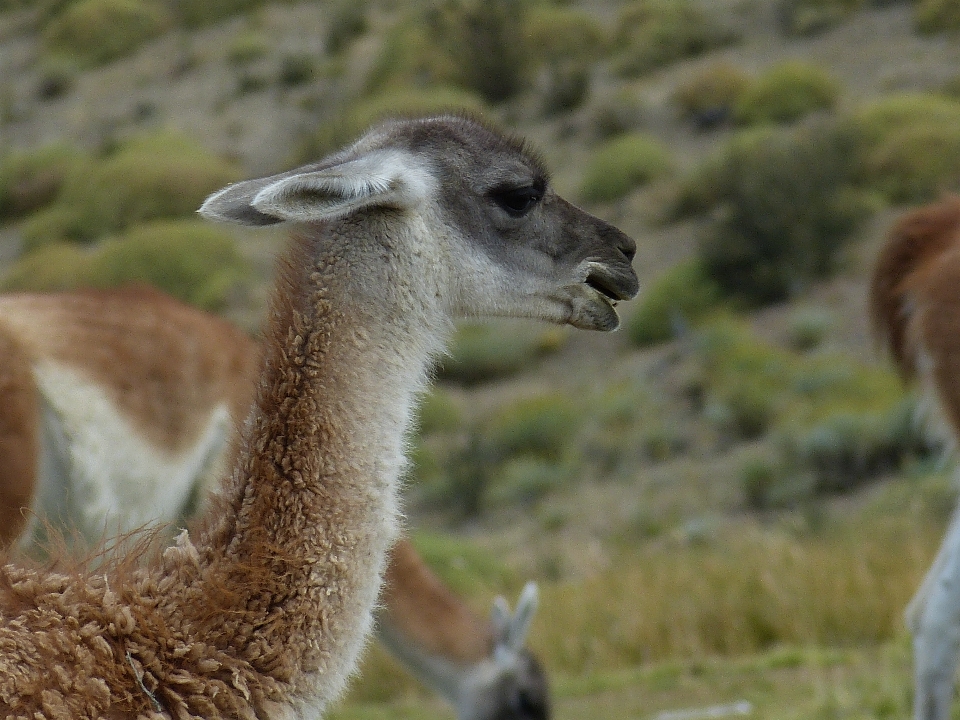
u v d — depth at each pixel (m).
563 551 67.62
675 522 70.94
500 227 16.81
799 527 60.12
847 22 142.88
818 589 38.81
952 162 105.12
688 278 101.69
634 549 65.81
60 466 23.80
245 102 176.25
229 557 13.98
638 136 128.62
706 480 75.88
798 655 34.09
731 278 100.62
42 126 189.12
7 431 22.73
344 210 14.20
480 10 160.00
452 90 151.50
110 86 196.00
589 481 80.62
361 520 14.34
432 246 15.91
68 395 23.77
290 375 14.45
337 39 188.12
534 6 167.88
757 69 139.00
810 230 100.31
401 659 27.80
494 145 16.78
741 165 110.06
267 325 14.90
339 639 14.11
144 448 24.80
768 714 28.64
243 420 15.72
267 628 13.69
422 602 27.42
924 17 134.88
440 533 79.12
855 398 79.81
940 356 26.50
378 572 14.52
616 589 44.69
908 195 103.88
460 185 16.41
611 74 151.88
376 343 14.92
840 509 66.12
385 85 161.62
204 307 116.50
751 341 91.44
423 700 36.69
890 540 48.22
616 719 31.19
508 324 18.16
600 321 17.78
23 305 24.45
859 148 108.44
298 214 13.74
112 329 24.98
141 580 13.97
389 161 15.20
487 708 27.42
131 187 145.88
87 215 145.75
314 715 14.02
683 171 121.62
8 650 12.90
